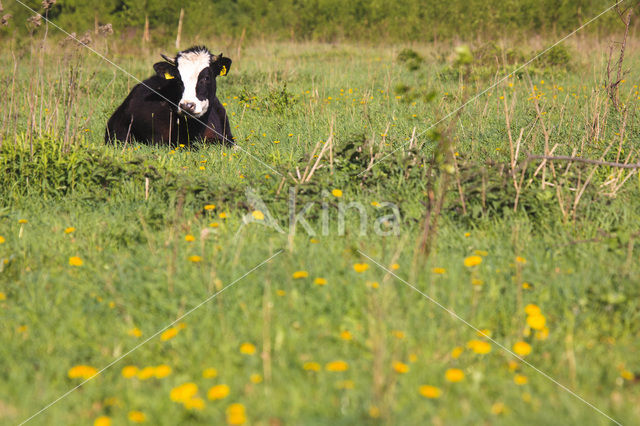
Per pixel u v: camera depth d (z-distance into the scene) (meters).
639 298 6.07
